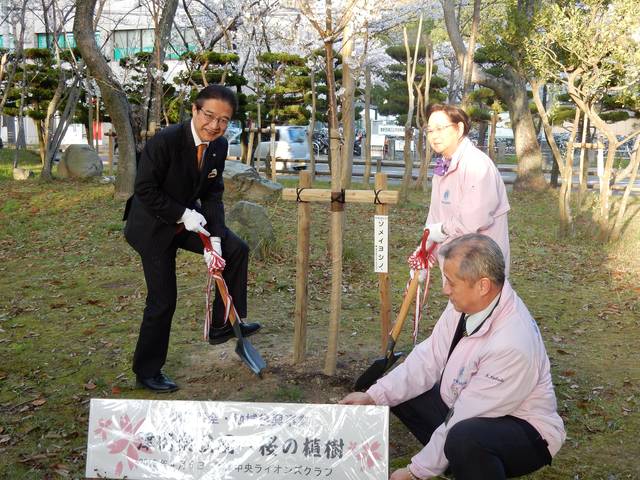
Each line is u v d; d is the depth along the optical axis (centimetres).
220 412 279
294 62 1769
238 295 440
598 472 349
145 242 414
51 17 1770
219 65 1670
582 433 391
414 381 316
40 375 469
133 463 278
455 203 389
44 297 659
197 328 559
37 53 1780
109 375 465
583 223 1080
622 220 1005
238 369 462
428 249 397
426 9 1648
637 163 937
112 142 1526
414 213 1135
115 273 739
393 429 392
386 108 2300
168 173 403
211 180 423
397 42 2122
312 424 277
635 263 824
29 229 983
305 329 460
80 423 399
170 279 423
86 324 577
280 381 438
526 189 1579
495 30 1046
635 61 822
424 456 286
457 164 385
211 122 389
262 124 1912
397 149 3275
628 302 661
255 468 277
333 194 419
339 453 276
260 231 782
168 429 279
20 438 383
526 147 1583
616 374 477
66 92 1839
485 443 270
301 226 440
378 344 518
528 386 275
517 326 278
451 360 298
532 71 1012
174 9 1174
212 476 277
